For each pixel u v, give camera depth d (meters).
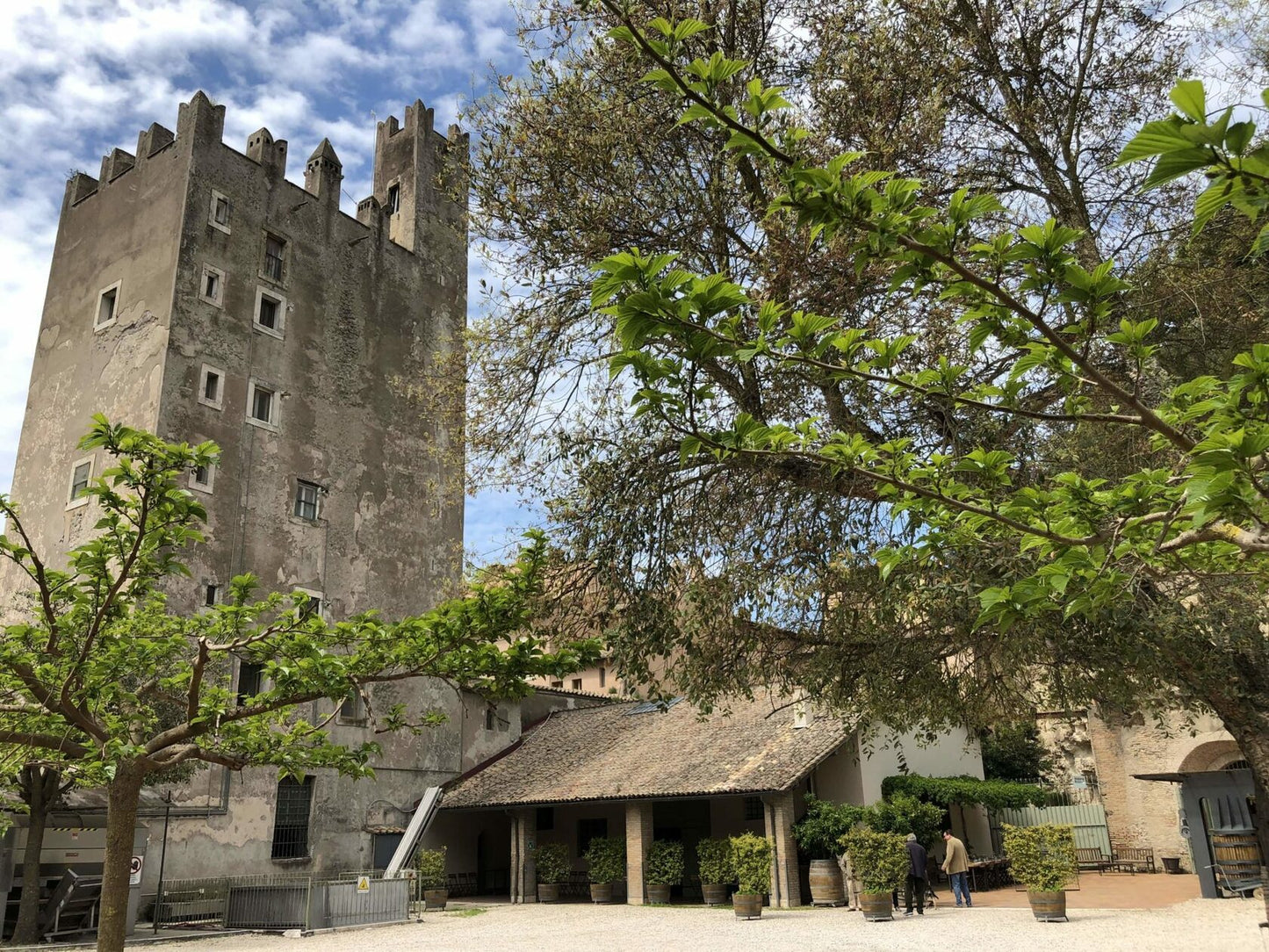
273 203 30.38
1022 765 31.70
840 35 9.93
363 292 32.91
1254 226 8.80
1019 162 10.90
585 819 28.64
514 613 8.29
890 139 9.23
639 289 3.88
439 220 36.97
